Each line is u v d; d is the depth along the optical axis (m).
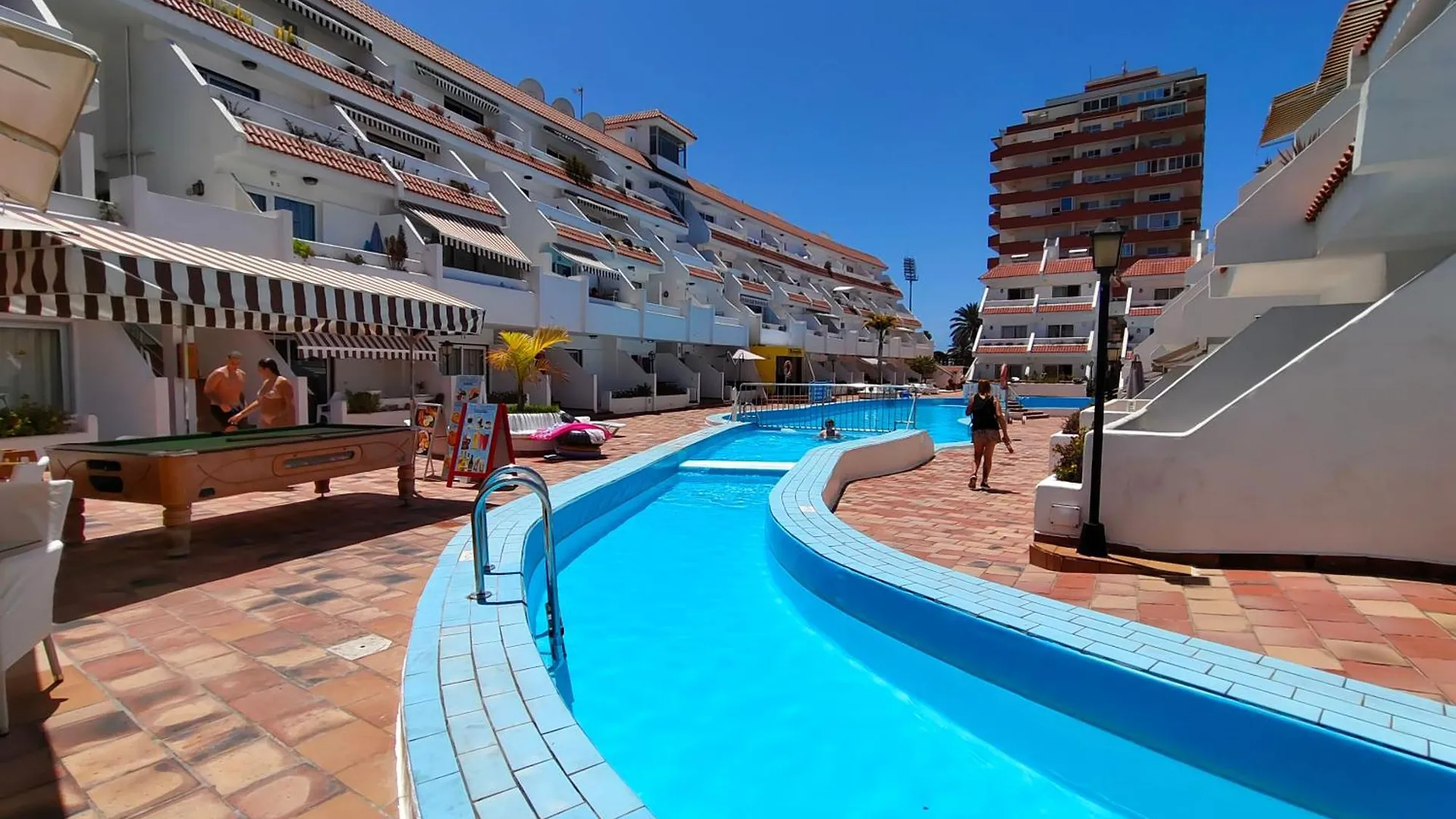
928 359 59.81
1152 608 5.20
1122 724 3.98
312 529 7.35
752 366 40.12
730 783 3.79
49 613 3.70
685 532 9.43
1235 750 3.57
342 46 22.39
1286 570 6.21
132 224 11.72
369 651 4.26
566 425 14.57
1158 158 56.88
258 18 18.50
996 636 4.66
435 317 8.83
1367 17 10.38
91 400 11.86
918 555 6.82
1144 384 20.55
